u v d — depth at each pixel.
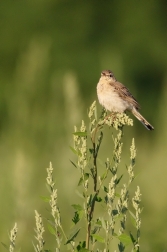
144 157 22.72
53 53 45.06
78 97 20.62
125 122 9.84
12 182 15.90
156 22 48.25
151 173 19.23
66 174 16.66
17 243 14.80
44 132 20.67
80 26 47.38
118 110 17.20
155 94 44.53
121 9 48.47
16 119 21.64
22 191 15.75
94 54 45.38
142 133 34.53
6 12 47.81
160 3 49.91
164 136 24.28
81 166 9.00
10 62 45.94
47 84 23.75
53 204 8.70
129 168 8.91
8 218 15.30
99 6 48.16
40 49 24.61
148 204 16.91
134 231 14.64
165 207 16.41
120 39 47.38
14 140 20.42
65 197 15.91
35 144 20.00
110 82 17.42
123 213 8.73
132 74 45.59
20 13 47.81
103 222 8.68
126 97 17.17
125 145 24.66
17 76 23.70
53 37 46.34
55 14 47.59
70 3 48.00
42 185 16.52
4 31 47.22
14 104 22.31
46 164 17.97
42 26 47.38
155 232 14.91
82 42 46.59
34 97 22.88
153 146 25.89
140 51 46.53
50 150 19.58
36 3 47.91
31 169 16.47
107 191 9.01
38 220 8.72
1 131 22.41
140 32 47.38
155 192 17.69
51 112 21.42
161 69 46.03
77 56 45.25
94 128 9.33
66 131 20.33
